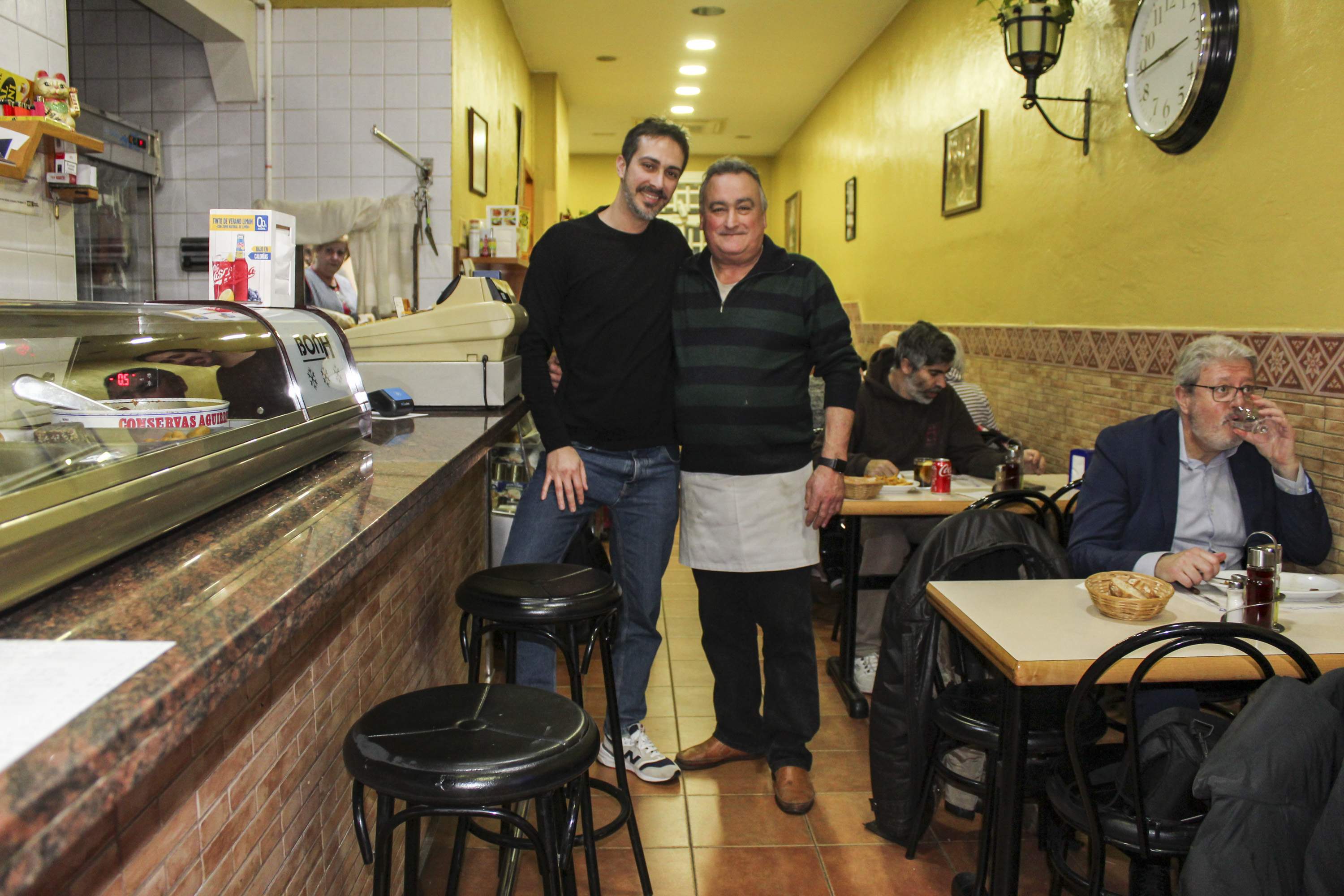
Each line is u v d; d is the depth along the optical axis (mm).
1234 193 2826
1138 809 1612
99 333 1295
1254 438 2266
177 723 687
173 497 1089
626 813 2123
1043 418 4172
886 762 2338
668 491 2611
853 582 3316
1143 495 2369
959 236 5266
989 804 2039
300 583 948
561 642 1893
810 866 2314
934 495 3240
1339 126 2404
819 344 2486
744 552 2467
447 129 4387
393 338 2695
